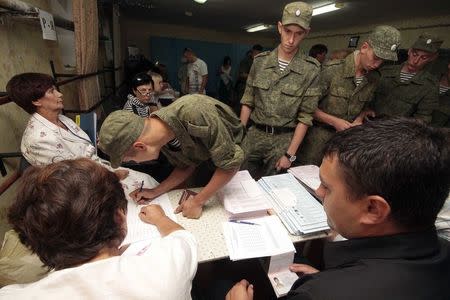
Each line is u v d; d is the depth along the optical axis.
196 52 7.97
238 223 1.02
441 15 3.94
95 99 2.83
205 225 1.02
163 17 6.49
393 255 0.42
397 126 0.43
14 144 1.53
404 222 0.42
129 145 0.85
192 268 0.56
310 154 1.97
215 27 7.64
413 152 0.39
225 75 6.87
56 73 2.27
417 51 1.90
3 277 0.82
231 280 1.19
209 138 0.94
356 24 5.44
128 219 0.99
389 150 0.40
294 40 1.54
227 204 1.06
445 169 0.39
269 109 1.69
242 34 8.52
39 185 0.46
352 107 1.79
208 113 0.94
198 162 1.16
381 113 2.13
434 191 0.39
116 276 0.45
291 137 1.76
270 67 1.67
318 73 1.63
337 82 1.78
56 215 0.44
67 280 0.44
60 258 0.47
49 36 1.82
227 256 0.89
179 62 7.84
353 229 0.48
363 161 0.41
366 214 0.44
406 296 0.39
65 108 2.42
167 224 0.92
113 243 0.51
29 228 0.46
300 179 1.30
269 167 1.83
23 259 0.81
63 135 1.46
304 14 1.49
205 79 5.09
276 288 0.91
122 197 0.53
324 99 1.88
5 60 1.53
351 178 0.43
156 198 1.17
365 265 0.43
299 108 1.69
